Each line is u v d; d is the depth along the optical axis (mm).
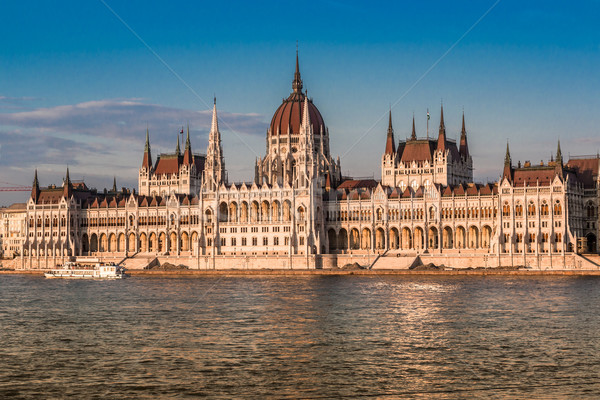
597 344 137750
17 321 168875
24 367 124250
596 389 111250
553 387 112188
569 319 163125
